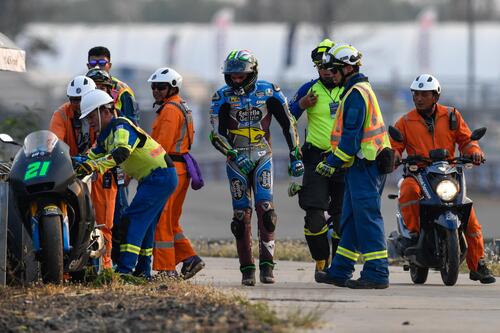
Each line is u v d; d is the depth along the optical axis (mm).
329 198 49406
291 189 48469
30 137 41125
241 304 36312
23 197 40062
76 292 38969
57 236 39594
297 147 46812
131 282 42750
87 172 41156
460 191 48688
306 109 49438
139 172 44188
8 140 42156
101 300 37000
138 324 33312
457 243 48062
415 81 49844
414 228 49438
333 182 49219
